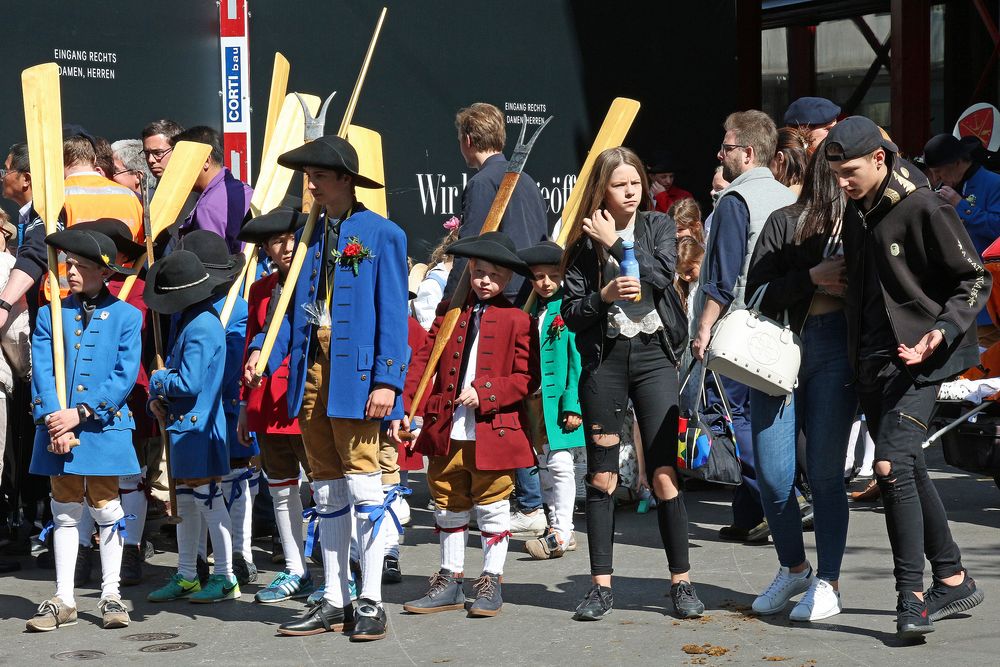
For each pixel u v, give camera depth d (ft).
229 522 23.72
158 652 20.21
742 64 49.44
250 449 24.82
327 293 20.63
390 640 20.56
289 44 35.78
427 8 38.04
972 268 18.86
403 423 22.95
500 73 39.50
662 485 21.18
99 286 22.59
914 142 57.72
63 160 26.50
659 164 41.65
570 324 21.11
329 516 21.18
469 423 21.97
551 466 26.35
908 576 19.40
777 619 21.11
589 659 19.12
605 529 21.50
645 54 42.50
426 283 32.09
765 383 20.17
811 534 27.68
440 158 38.40
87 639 21.08
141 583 25.13
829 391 20.45
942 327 18.65
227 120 35.09
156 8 34.17
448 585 22.48
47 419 21.57
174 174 27.68
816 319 20.62
